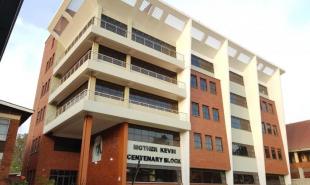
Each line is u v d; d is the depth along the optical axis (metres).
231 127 36.53
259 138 37.84
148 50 29.14
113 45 27.53
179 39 34.12
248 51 40.81
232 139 35.81
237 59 41.19
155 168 26.41
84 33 26.75
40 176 26.23
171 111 30.53
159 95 30.05
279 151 41.97
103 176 26.30
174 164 28.03
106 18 28.70
